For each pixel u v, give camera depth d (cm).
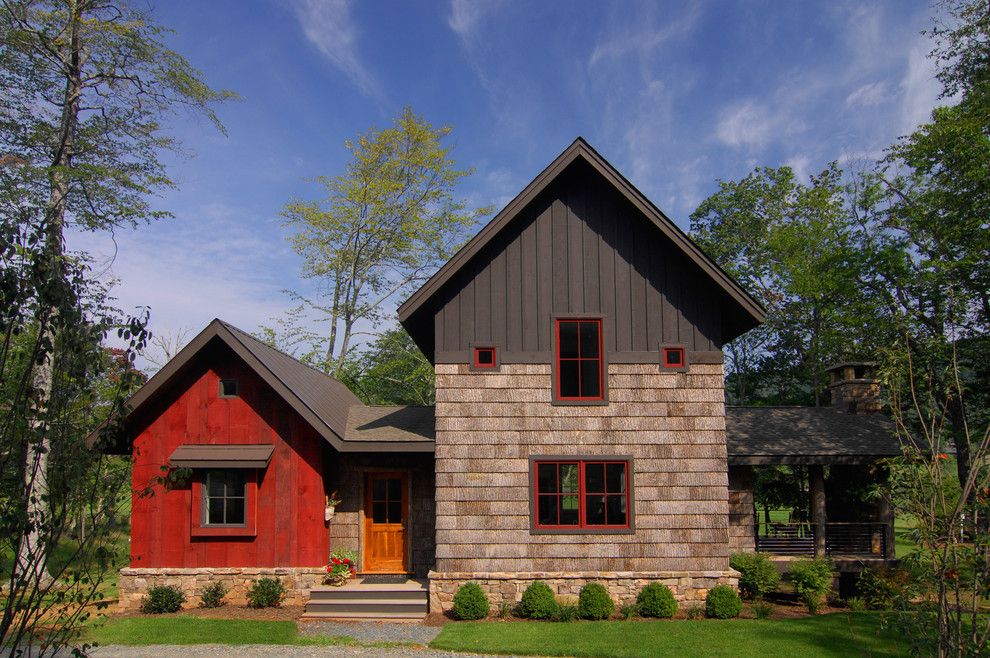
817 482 1605
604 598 1272
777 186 3438
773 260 3288
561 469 1366
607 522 1346
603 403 1369
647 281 1409
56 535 539
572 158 1380
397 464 1580
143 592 1411
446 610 1317
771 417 1845
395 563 1570
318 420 1418
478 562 1329
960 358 1728
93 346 555
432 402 3425
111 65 1822
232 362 1500
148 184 1883
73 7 1753
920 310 1802
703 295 1406
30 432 516
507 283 1405
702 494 1346
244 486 1455
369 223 3123
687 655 1038
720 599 1274
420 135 3086
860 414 1880
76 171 1678
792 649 1060
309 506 1448
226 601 1416
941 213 1897
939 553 698
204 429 1477
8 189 1620
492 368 1379
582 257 1413
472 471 1349
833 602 1414
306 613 1320
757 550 1612
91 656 1047
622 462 1359
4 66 1697
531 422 1363
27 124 1777
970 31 1836
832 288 2100
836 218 2958
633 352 1388
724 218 3647
